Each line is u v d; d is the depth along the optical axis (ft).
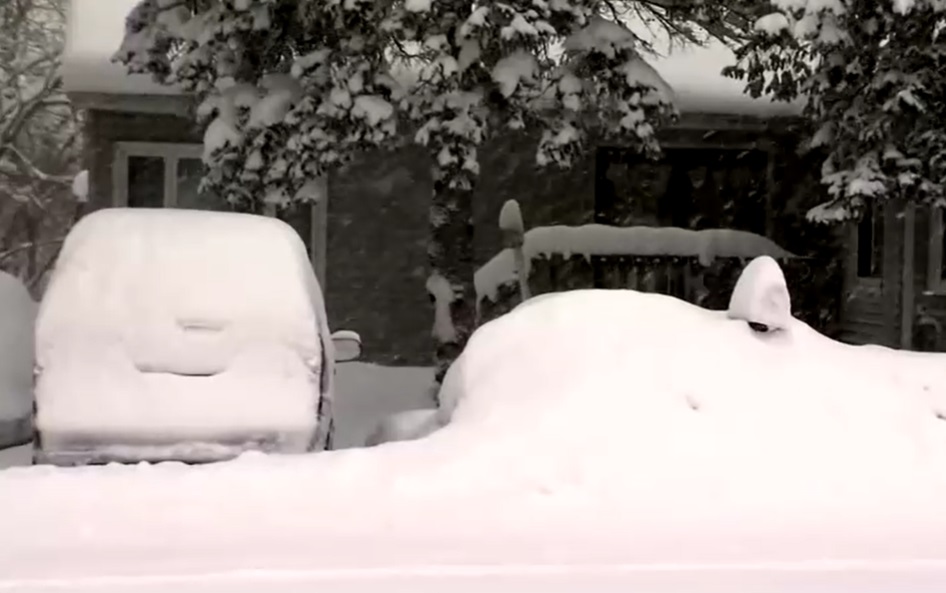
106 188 51.55
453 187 34.81
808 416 20.06
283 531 17.40
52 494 17.78
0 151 99.71
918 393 21.02
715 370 20.53
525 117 34.91
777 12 33.50
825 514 18.44
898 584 16.80
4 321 28.96
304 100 33.63
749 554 17.61
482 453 18.98
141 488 18.02
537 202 53.67
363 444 27.30
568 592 16.15
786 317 21.66
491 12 31.73
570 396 19.84
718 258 50.65
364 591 16.02
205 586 16.01
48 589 15.79
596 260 49.93
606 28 34.35
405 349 52.75
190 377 20.20
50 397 19.76
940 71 34.27
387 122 33.24
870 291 53.52
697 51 53.62
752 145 54.44
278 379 20.52
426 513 17.88
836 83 34.47
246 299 20.83
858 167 35.29
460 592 16.05
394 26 32.30
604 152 55.06
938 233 51.01
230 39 34.78
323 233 52.11
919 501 18.84
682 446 19.19
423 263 52.65
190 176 52.54
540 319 21.50
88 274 20.76
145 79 48.80
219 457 20.06
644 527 17.90
